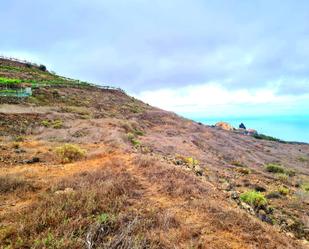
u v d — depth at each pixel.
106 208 5.99
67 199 6.25
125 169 9.84
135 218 5.47
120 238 4.61
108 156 13.05
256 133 86.38
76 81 76.06
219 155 32.91
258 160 36.94
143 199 7.14
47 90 46.75
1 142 15.75
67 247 4.31
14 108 30.12
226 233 5.92
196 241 5.23
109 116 39.50
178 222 5.89
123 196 6.93
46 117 28.78
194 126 52.25
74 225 5.04
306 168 39.53
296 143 81.19
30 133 21.58
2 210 5.99
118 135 20.97
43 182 8.25
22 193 7.09
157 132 37.75
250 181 15.91
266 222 8.16
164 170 9.87
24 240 4.46
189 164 14.73
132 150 15.27
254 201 9.70
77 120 30.20
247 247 5.46
